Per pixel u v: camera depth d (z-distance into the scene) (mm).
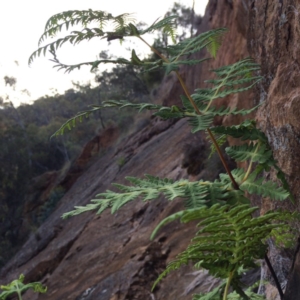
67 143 36688
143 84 32875
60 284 10938
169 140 15594
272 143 1722
